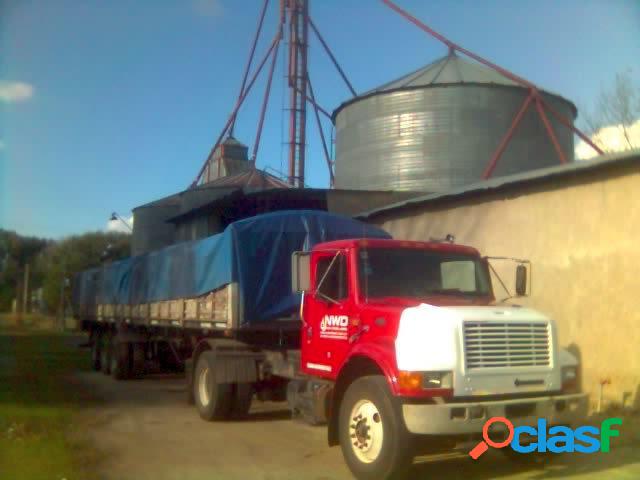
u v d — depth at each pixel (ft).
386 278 25.68
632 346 34.04
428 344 21.67
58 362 73.36
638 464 25.67
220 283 34.32
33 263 251.39
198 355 38.42
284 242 33.68
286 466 26.00
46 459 26.32
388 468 21.80
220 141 122.93
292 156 105.19
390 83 92.22
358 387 23.45
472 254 27.78
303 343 28.37
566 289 38.14
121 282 56.59
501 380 22.38
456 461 26.81
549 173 38.37
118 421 35.73
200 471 25.17
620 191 35.40
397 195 71.77
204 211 80.69
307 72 108.47
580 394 23.66
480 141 81.82
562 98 86.63
